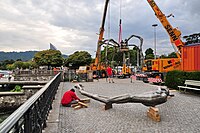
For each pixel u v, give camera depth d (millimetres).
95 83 26844
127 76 40375
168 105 10461
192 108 9680
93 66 39250
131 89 18344
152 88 19359
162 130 6148
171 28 27688
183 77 16172
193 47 19000
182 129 6250
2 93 20453
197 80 14578
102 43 38094
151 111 7688
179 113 8578
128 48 36750
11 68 96125
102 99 9594
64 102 10164
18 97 20906
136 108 9602
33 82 28031
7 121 2203
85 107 9930
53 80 11352
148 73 30094
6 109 20406
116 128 6391
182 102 11359
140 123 6988
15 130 2527
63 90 17484
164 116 8031
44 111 6082
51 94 9477
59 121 7254
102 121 7293
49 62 75750
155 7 28141
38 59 77312
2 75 52344
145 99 7750
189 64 19406
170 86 18359
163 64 29578
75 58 77250
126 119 7566
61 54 80188
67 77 31797
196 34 27266
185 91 15289
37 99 4191
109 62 42500
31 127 3668
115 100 9094
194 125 6711
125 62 40312
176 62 28484
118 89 18312
